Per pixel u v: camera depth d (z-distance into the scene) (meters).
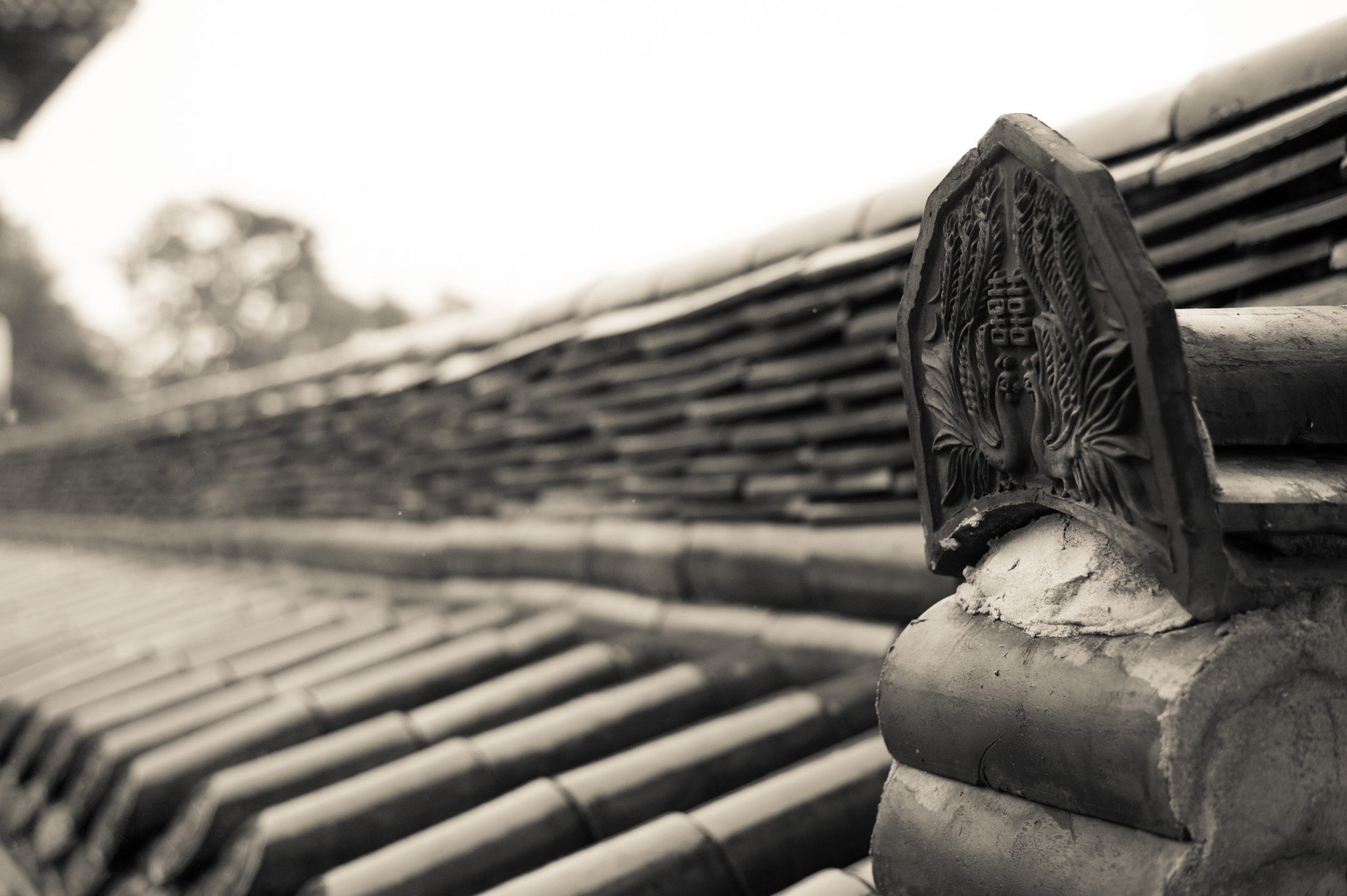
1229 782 0.92
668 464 2.78
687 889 1.55
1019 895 1.03
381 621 3.51
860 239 2.17
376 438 4.24
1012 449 1.07
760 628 2.52
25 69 6.73
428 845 1.72
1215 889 0.93
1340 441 1.02
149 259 42.03
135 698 2.96
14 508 10.41
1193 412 0.87
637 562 2.89
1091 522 0.98
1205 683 0.90
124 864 2.23
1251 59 1.52
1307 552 0.96
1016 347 1.05
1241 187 1.51
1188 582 0.89
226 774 2.13
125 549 7.30
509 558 3.46
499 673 2.74
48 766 2.80
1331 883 1.03
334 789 1.97
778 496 2.50
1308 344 1.04
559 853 1.74
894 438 2.21
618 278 2.96
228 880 1.83
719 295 2.41
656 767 1.90
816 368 2.26
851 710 2.08
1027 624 1.09
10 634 4.84
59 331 40.41
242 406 5.39
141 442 6.88
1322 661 0.96
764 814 1.68
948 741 1.15
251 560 5.43
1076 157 0.93
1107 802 0.96
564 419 3.14
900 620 2.26
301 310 43.59
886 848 1.23
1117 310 0.89
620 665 2.57
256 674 3.08
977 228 1.08
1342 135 1.41
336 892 1.62
